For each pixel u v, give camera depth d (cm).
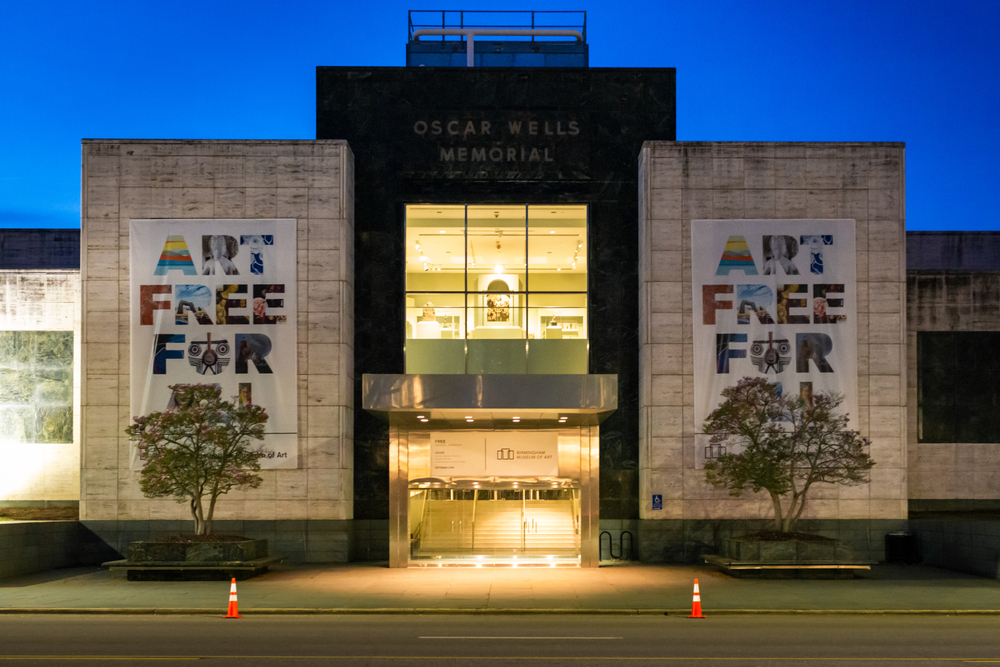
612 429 3019
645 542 2833
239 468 2514
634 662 1264
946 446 3055
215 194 2928
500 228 3097
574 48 3434
